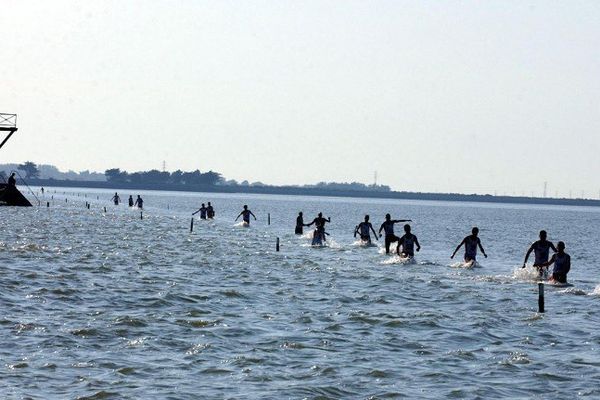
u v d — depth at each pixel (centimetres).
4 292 3812
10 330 3016
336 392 2386
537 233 13488
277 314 3562
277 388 2405
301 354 2825
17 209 12850
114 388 2352
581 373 2661
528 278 5212
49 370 2512
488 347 3025
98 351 2766
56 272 4628
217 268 5259
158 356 2730
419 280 4938
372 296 4191
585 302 4188
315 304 3881
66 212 12750
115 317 3322
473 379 2569
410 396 2367
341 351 2883
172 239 7681
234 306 3744
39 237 7156
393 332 3241
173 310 3559
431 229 13375
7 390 2294
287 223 12675
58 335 2958
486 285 4812
